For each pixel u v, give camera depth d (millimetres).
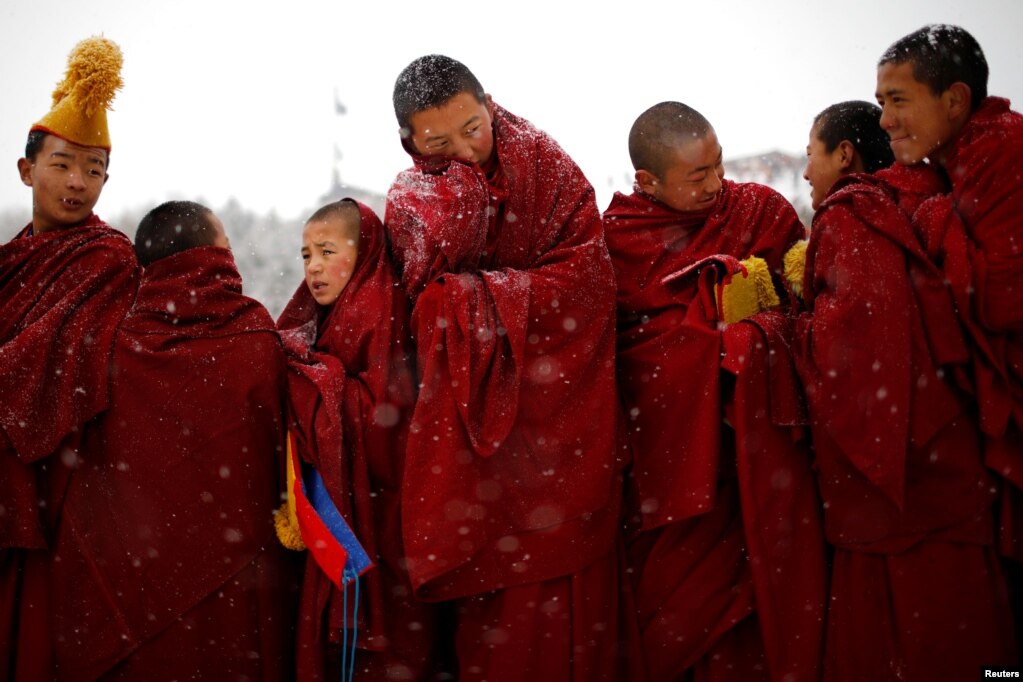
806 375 3320
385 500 3438
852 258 3289
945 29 3404
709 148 3594
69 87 3637
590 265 3453
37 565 3396
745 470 3314
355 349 3482
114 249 3539
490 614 3387
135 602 3363
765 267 3549
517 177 3561
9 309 3475
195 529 3375
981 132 3287
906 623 3246
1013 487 3303
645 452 3486
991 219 3207
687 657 3441
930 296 3230
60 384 3354
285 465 3475
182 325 3434
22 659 3359
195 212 3580
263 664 3432
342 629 3314
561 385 3367
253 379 3400
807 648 3322
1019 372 3219
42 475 3393
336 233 3545
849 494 3299
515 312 3311
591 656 3357
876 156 3715
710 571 3436
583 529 3346
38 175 3586
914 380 3221
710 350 3387
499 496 3324
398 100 3600
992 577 3309
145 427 3379
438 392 3295
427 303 3348
